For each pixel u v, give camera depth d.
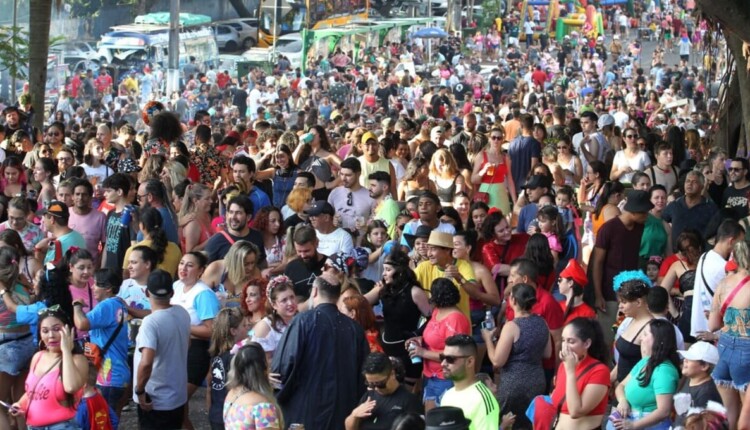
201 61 45.91
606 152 19.05
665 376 8.75
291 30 51.81
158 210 12.40
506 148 19.09
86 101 39.25
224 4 54.06
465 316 10.02
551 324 10.38
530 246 11.20
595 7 71.75
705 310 10.77
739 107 19.53
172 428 9.97
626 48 67.94
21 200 12.63
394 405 8.48
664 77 50.34
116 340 10.20
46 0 22.80
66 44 44.12
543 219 12.49
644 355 8.91
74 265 10.83
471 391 8.52
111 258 12.95
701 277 10.78
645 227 12.32
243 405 8.00
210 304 10.53
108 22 47.25
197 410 11.84
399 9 60.09
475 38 63.84
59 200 13.12
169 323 9.84
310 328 8.94
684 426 7.73
